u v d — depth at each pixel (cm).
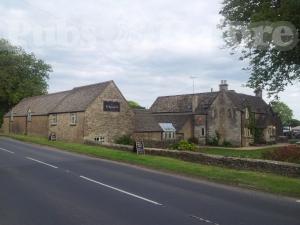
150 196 1396
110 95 4638
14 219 1044
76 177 1825
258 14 2125
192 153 2567
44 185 1593
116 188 1546
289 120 12888
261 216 1129
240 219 1086
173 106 7206
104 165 2356
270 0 2195
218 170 2095
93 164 2391
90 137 4412
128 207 1211
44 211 1138
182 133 6322
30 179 1745
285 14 2014
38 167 2175
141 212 1148
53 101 5481
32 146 3709
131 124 4831
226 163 2303
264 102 7562
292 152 2577
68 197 1352
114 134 4644
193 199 1359
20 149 3309
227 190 1578
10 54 7981
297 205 1309
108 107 4600
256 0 2327
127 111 4797
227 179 1839
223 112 6341
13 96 7625
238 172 2023
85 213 1123
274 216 1133
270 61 2425
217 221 1059
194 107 6681
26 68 8100
